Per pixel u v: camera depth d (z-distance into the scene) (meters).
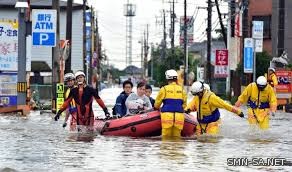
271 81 46.78
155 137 27.50
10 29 48.06
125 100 30.30
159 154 21.41
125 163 19.17
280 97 58.81
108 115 29.70
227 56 90.69
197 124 27.88
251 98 30.30
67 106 29.58
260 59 79.06
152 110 28.17
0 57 47.97
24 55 48.50
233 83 93.38
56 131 30.62
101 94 112.56
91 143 24.94
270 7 94.00
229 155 21.23
